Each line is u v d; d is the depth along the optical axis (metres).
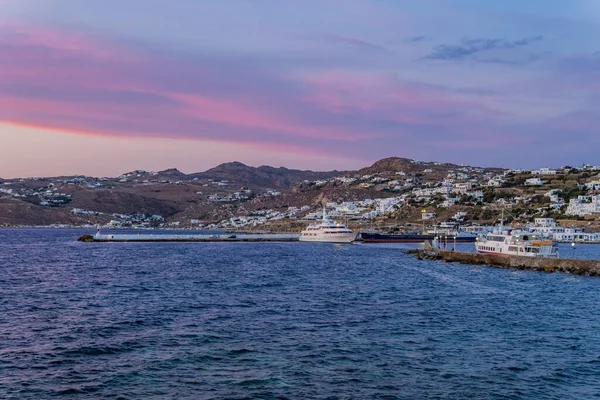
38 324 55.38
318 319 58.97
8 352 44.78
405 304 69.56
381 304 69.38
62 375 39.25
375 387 37.59
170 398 35.16
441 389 37.47
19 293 77.94
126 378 38.72
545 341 50.31
